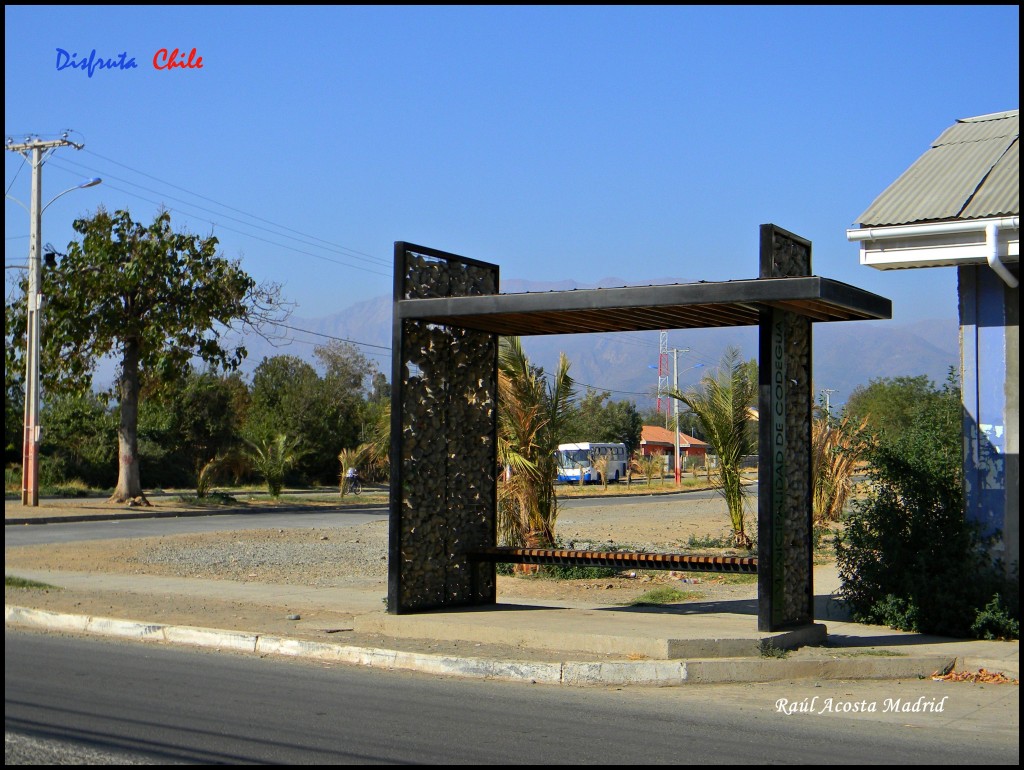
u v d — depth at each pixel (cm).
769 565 1026
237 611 1274
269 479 4197
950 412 1246
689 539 2350
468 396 1266
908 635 1113
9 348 3378
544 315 1134
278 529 2672
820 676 962
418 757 657
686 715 803
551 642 1033
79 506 3331
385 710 796
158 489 5112
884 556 1156
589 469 6688
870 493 1269
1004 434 1116
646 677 927
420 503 1187
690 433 9706
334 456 6250
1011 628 1067
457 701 839
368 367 7981
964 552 1120
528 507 1694
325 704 814
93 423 4925
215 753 655
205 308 3319
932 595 1111
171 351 3344
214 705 801
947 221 1072
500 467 1711
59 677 905
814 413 2559
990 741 737
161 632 1136
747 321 1160
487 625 1081
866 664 966
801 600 1084
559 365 1748
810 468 1108
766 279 959
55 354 3303
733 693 893
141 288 3300
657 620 1134
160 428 5350
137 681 894
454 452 1241
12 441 4669
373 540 2400
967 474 1137
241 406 6109
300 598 1402
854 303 1001
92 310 3262
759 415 1032
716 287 984
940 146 1330
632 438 8719
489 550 1249
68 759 634
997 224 1039
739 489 2169
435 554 1204
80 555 1931
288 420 6034
